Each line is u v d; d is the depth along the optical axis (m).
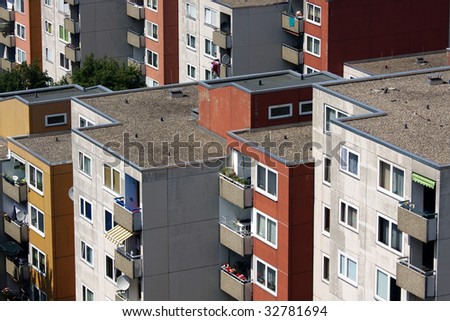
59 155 195.75
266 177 172.62
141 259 176.38
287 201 169.50
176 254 177.62
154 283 177.50
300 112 182.62
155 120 190.50
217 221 178.75
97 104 196.25
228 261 180.75
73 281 196.25
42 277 197.75
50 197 192.38
